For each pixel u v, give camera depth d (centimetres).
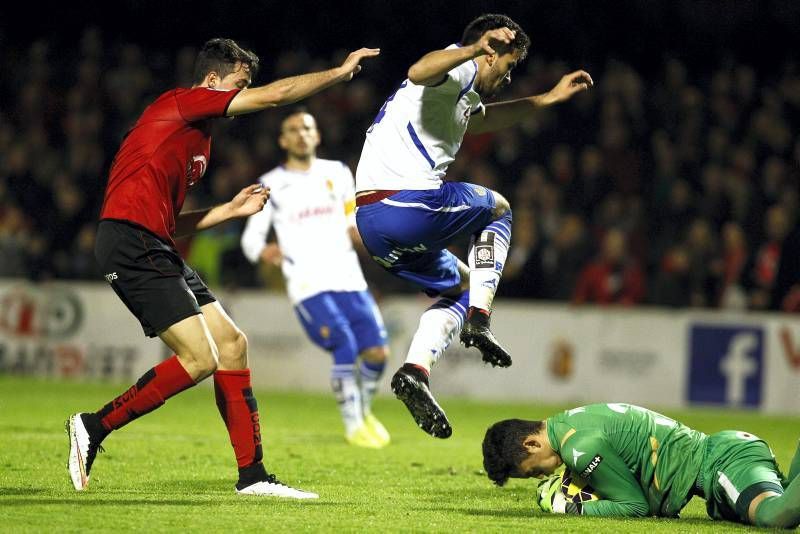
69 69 7081
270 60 7650
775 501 1803
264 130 6625
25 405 4041
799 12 7656
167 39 7738
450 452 3186
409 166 1973
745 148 6631
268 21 7662
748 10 7675
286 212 3453
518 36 2025
